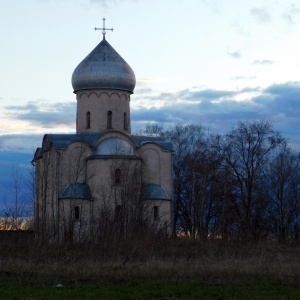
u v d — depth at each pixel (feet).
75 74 250.16
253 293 105.81
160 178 242.58
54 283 116.16
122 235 177.47
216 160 271.08
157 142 244.22
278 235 274.77
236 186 275.59
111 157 233.14
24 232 197.16
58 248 159.74
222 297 102.42
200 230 240.32
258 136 269.64
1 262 140.26
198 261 142.82
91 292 105.70
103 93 247.91
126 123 250.57
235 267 131.54
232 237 206.80
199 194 268.21
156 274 125.70
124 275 124.88
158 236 181.88
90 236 183.83
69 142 236.63
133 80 251.60
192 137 289.33
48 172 240.53
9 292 105.09
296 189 289.74
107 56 249.96
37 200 221.25
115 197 221.87
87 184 235.61
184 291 107.76
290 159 309.83
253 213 277.23
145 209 217.15
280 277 122.42
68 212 230.27
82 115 248.93
